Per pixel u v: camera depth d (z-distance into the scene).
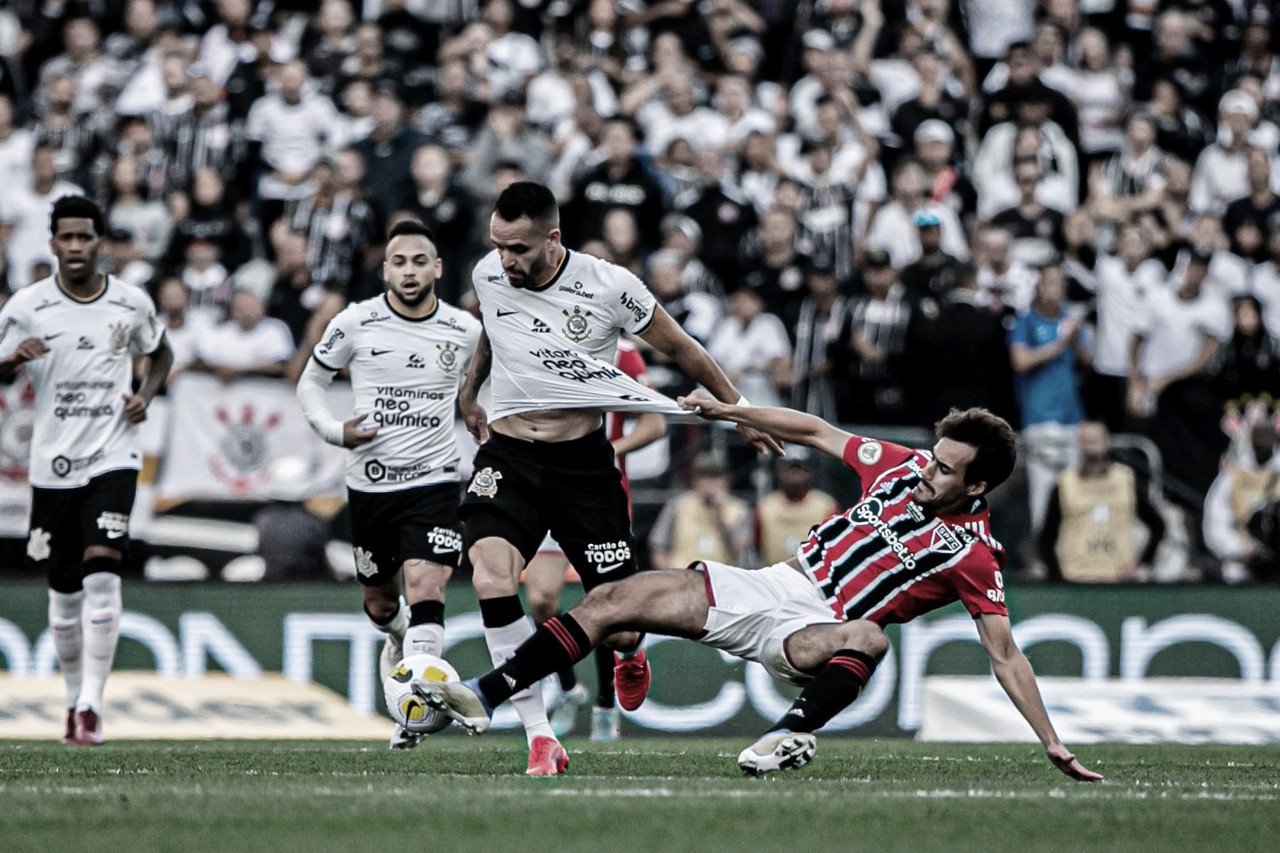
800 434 24.09
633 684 27.94
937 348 48.91
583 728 42.03
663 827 17.66
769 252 52.06
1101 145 62.66
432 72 63.12
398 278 28.70
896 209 54.47
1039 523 45.59
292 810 18.83
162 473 45.47
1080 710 40.03
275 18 65.12
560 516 24.94
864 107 60.84
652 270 50.25
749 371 48.38
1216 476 52.03
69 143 59.41
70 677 33.53
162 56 60.22
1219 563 46.81
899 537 23.41
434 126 58.38
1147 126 60.06
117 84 61.94
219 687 40.88
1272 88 65.81
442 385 29.00
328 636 42.47
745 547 43.75
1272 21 67.56
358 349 28.91
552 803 19.55
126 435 32.69
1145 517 46.06
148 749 30.97
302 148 58.28
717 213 53.97
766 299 51.12
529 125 56.94
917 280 49.66
